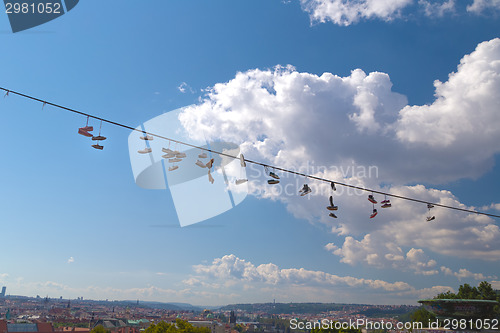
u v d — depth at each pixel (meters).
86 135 12.82
